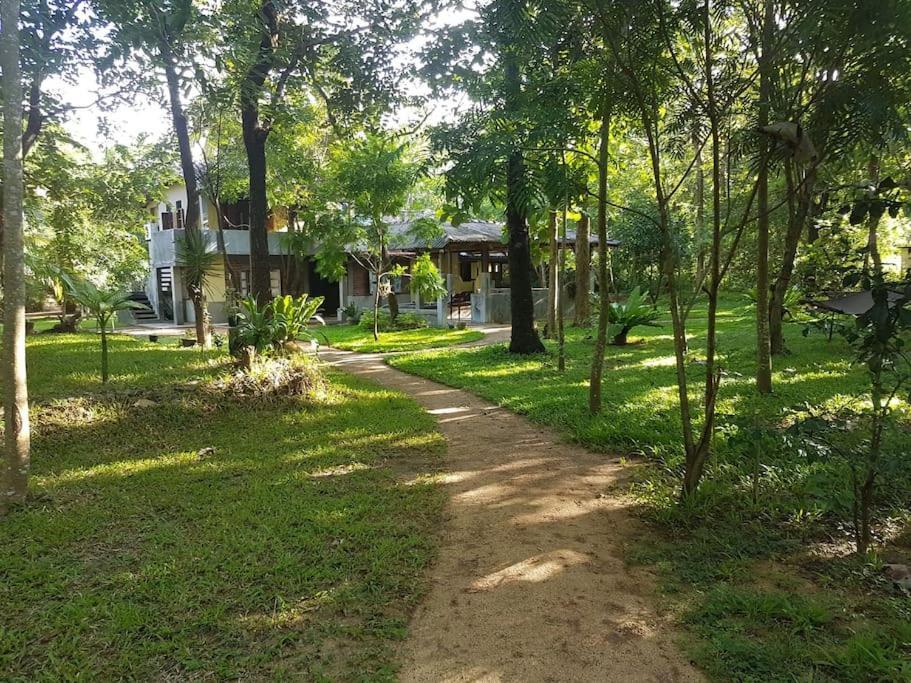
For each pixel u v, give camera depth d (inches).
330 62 395.5
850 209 143.6
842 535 147.1
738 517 155.9
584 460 215.9
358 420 274.5
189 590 122.4
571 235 906.1
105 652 104.1
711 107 153.0
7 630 110.2
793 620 111.6
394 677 98.8
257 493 179.2
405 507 169.8
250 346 331.0
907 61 142.9
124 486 185.0
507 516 165.9
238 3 339.0
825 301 249.6
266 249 416.5
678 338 162.2
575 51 205.6
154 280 997.8
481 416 288.5
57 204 551.5
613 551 144.6
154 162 611.2
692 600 121.0
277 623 112.2
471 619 115.9
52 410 239.9
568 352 482.9
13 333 165.6
